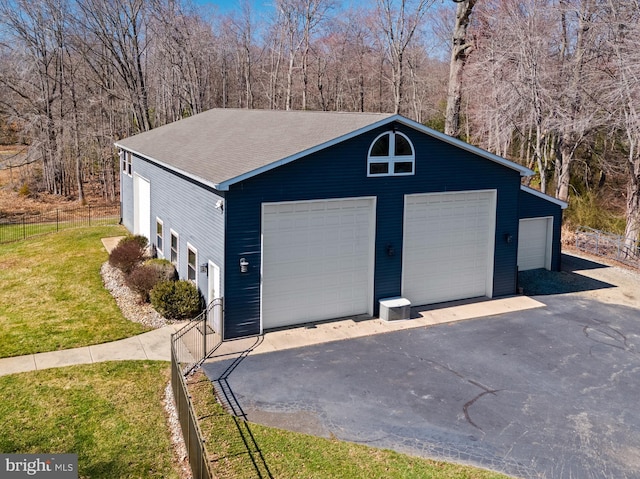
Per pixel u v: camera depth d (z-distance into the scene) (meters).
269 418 8.91
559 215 17.95
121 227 24.03
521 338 12.35
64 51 36.38
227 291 11.78
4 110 36.66
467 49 20.91
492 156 14.13
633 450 8.23
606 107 20.95
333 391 9.84
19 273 17.31
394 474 7.57
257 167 11.50
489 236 14.92
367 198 13.06
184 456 8.09
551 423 8.92
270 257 12.32
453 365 10.96
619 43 20.66
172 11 38.12
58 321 13.15
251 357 11.16
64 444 8.30
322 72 47.44
